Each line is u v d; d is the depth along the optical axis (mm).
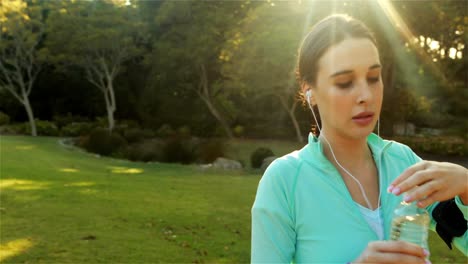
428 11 18609
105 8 29422
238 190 10789
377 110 1358
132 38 29906
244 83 22891
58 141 26812
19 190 9742
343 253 1351
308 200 1396
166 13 25766
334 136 1443
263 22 22078
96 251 5680
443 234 1448
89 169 14781
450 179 1254
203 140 25266
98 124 32500
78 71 32469
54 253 5578
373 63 1336
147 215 7637
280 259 1389
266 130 27891
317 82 1395
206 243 6141
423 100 21703
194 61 25969
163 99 30828
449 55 20719
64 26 28656
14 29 28641
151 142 26016
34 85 34656
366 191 1447
